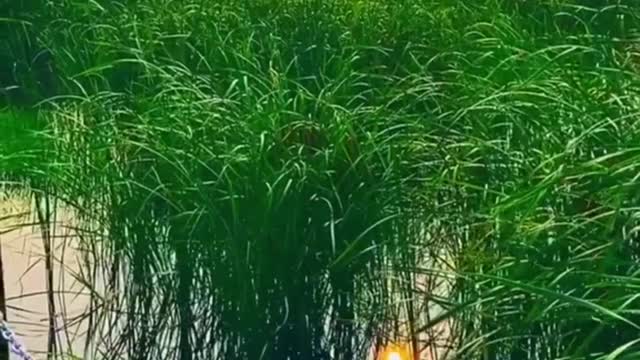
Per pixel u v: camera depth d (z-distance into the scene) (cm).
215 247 321
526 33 412
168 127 341
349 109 353
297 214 312
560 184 269
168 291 334
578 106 306
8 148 385
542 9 455
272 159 323
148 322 341
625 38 410
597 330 240
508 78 357
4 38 526
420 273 299
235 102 346
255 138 321
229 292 320
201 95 356
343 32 445
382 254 310
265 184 312
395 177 315
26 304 379
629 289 243
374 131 330
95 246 352
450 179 308
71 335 361
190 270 327
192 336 332
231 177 315
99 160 350
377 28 449
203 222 320
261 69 402
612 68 334
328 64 413
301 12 463
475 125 328
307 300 317
